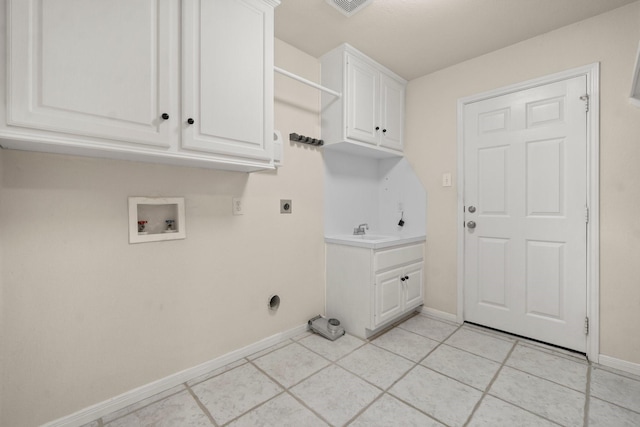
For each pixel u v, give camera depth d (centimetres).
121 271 148
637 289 177
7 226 120
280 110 217
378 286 221
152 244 158
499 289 233
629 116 178
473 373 176
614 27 183
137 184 152
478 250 243
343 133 226
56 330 131
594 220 189
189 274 172
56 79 102
